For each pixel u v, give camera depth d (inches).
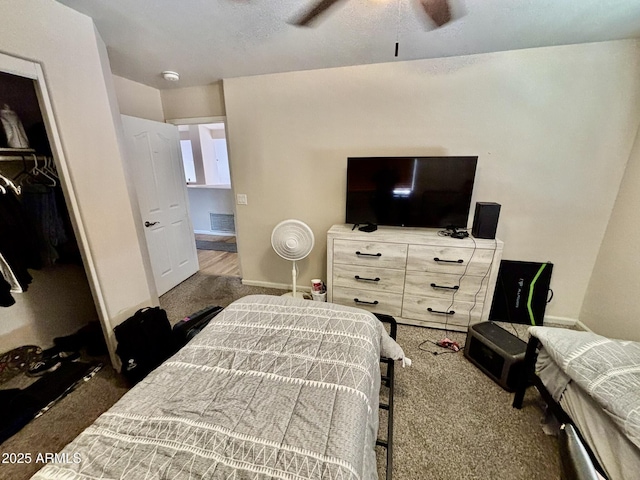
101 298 73.0
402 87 96.0
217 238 223.1
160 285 124.3
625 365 44.5
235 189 124.0
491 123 91.9
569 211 92.1
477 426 60.9
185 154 256.7
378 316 76.1
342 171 109.7
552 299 100.2
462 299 91.7
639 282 76.2
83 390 71.6
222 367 46.2
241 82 109.3
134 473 30.1
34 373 74.9
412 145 100.2
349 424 35.7
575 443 23.0
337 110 103.5
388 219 100.8
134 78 109.3
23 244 69.0
